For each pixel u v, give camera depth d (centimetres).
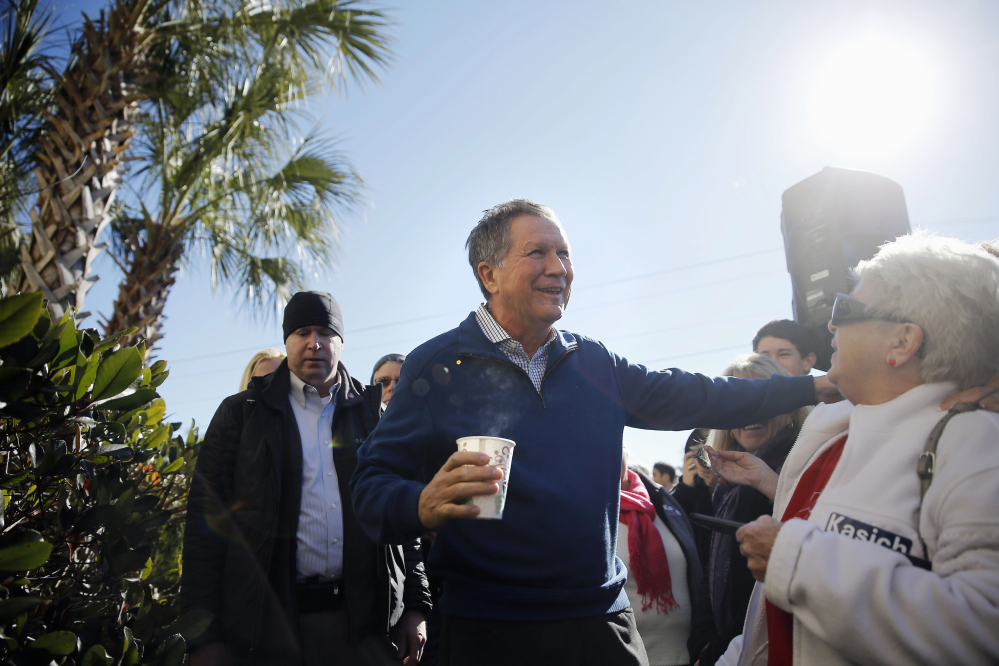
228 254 587
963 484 102
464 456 126
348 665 206
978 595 94
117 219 546
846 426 136
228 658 200
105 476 161
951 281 117
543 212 177
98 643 147
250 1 512
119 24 441
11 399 126
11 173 475
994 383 117
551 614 151
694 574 243
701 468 239
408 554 238
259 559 204
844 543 105
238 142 544
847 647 101
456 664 156
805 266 225
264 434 218
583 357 181
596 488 163
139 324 488
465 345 173
